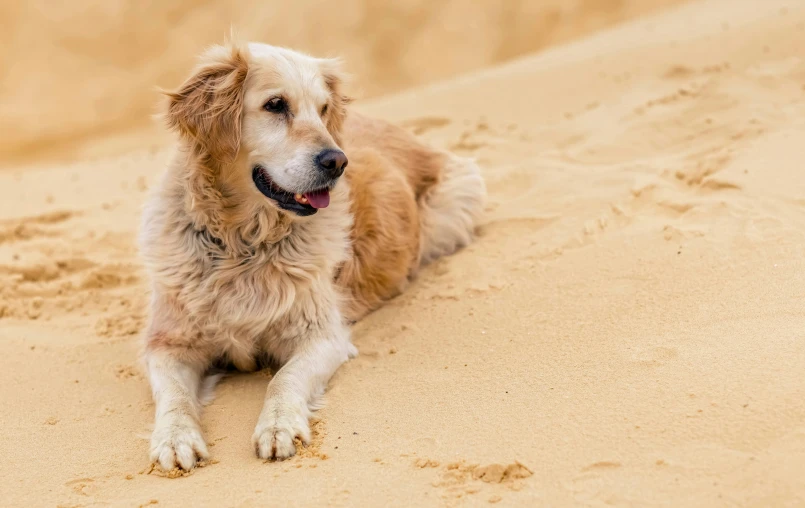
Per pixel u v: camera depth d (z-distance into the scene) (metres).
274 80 6.40
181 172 6.65
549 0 37.06
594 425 4.81
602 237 7.57
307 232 6.68
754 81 10.93
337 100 7.12
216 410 5.97
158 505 4.63
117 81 36.84
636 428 4.69
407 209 8.26
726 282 6.20
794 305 5.61
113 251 9.86
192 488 4.82
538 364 5.76
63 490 4.91
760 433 4.39
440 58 36.59
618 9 36.44
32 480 5.05
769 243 6.58
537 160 10.25
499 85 15.55
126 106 35.00
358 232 7.57
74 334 7.62
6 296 8.52
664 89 12.13
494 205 9.30
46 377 6.65
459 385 5.71
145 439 5.55
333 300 6.89
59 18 39.38
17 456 5.38
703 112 10.25
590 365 5.56
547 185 9.30
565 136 11.09
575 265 7.17
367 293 7.71
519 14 37.47
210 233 6.52
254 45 6.76
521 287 7.08
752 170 7.95
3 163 29.36
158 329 6.63
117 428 5.75
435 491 4.46
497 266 7.68
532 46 36.69
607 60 15.34
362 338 7.06
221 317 6.47
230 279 6.50
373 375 6.21
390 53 37.25
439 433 5.09
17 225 10.98
